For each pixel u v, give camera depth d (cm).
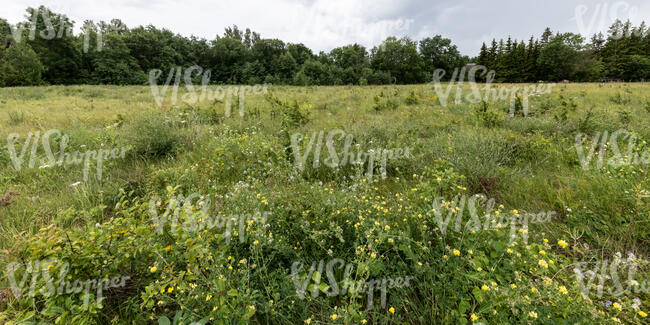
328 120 705
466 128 572
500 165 378
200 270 162
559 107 786
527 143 422
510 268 168
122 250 171
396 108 930
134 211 205
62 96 1522
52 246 162
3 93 1579
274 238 213
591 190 286
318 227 219
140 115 682
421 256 187
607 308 150
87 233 182
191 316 146
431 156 408
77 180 362
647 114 662
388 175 391
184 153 466
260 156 419
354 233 220
